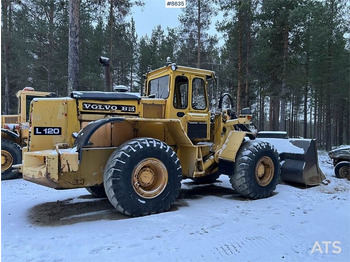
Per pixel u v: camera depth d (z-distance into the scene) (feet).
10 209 15.29
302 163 21.15
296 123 128.16
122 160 13.30
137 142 14.01
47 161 12.25
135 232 11.38
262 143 18.39
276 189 20.22
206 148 18.17
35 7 59.00
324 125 117.19
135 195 13.46
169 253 9.53
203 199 17.44
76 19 26.76
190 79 17.43
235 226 12.29
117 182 13.09
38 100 14.73
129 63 85.51
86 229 11.82
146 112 16.24
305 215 14.06
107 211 14.71
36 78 65.16
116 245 10.12
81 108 14.79
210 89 18.53
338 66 67.46
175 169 14.73
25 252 9.66
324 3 62.69
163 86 17.44
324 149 78.74
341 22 64.64
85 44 62.44
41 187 21.33
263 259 9.35
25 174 13.71
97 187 17.65
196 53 64.54
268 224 12.60
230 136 18.30
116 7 46.19
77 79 26.71
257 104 94.79
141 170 13.94
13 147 25.07
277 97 59.21
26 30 58.23
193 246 10.11
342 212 14.49
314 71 65.46
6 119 29.12
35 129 14.61
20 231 11.75
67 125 14.53
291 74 52.75
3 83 66.95
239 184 17.48
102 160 14.43
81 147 12.84
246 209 15.08
